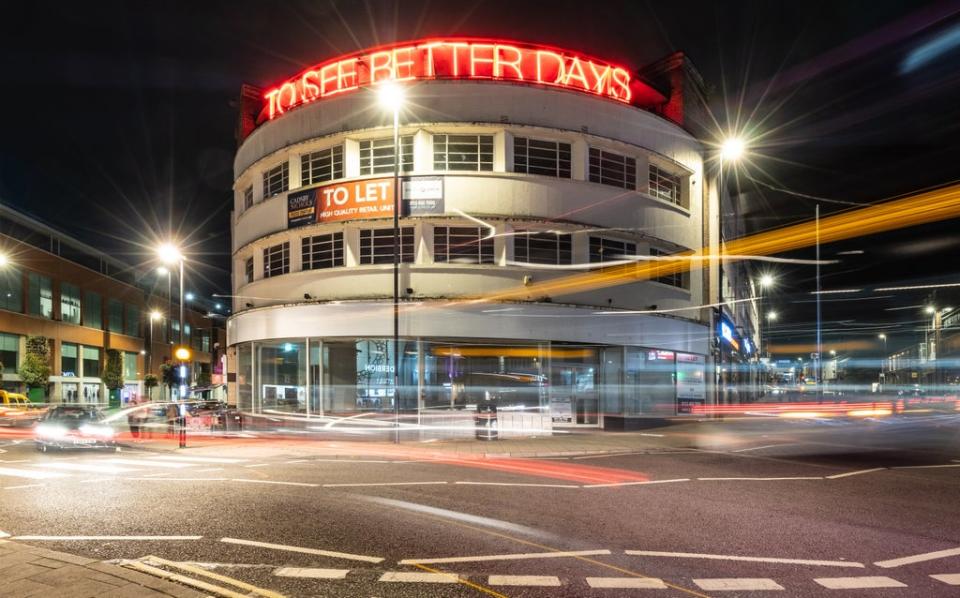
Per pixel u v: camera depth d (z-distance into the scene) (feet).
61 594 16.48
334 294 72.74
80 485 36.50
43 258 168.14
